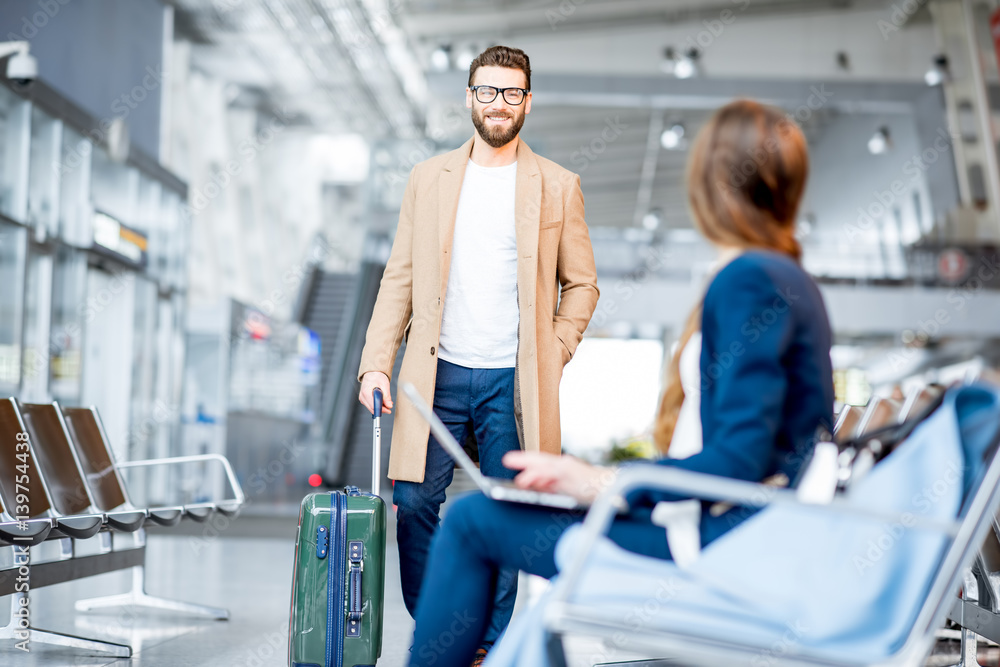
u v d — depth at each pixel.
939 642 3.09
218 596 4.23
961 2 16.59
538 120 20.67
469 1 16.08
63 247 8.45
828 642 1.20
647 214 26.53
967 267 16.73
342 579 2.30
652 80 16.42
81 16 9.48
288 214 23.62
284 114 21.78
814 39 16.55
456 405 2.53
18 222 7.57
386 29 17.38
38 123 7.98
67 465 3.37
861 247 17.36
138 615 3.64
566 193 2.61
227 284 19.72
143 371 10.16
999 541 2.14
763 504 1.29
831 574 1.22
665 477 1.15
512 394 2.51
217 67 19.03
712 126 1.41
